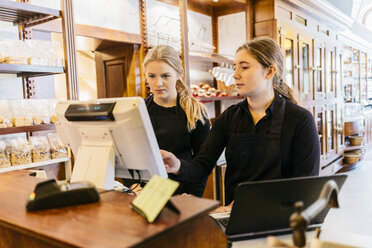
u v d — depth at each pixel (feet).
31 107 7.07
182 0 10.75
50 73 7.60
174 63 6.48
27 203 3.46
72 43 7.59
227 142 5.51
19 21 7.80
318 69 18.47
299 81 16.46
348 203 14.85
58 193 3.47
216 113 14.92
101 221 3.02
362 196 15.88
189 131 6.73
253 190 3.27
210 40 15.08
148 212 2.98
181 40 10.93
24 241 3.35
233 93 13.74
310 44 17.61
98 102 4.19
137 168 4.21
